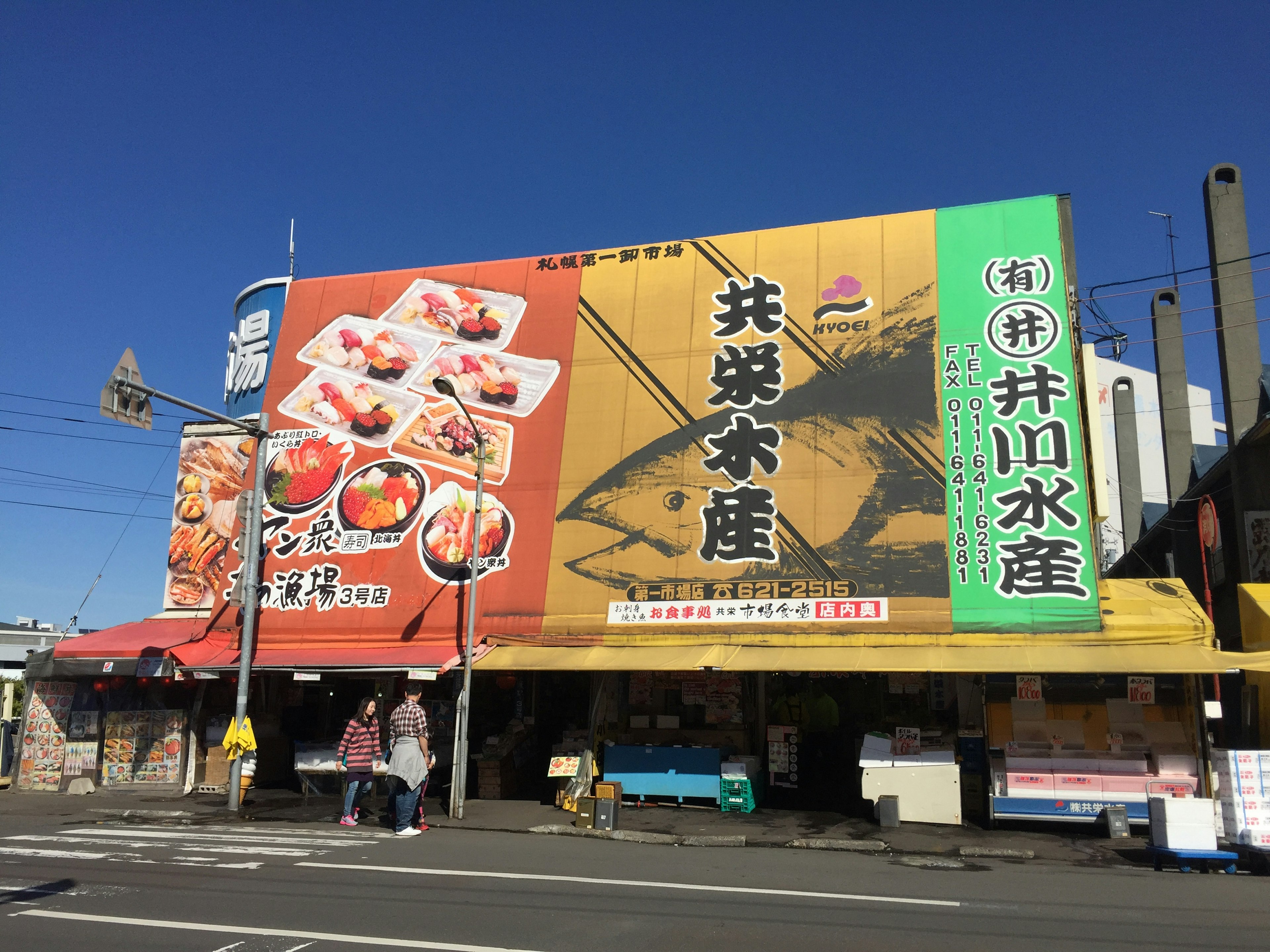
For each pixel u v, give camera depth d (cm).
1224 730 1962
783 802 1655
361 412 1980
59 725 1898
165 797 1775
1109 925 775
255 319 2669
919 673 1794
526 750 1866
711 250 1881
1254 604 1516
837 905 849
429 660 1622
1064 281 1631
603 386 1848
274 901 845
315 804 1652
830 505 1623
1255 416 2042
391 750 1355
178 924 759
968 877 1021
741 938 726
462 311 2002
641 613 1642
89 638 1920
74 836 1276
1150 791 1354
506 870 1018
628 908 828
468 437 1888
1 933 730
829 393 1698
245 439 2172
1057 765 1398
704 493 1695
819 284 1778
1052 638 1434
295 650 1788
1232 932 754
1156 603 1476
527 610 1705
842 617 1542
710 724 1734
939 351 1656
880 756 1474
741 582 1616
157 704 1883
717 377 1778
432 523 1842
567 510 1767
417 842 1248
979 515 1541
